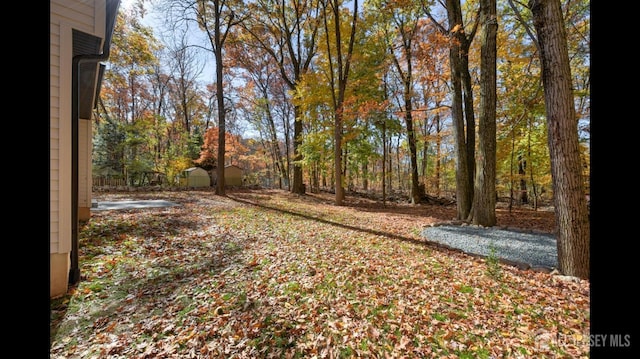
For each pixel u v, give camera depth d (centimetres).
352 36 1145
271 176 2986
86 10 307
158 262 407
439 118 1759
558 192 341
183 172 1927
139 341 226
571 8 727
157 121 1856
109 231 534
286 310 271
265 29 1617
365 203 1388
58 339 229
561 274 343
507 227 680
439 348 209
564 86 327
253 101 2189
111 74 1703
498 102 983
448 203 1398
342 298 293
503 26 964
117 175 1489
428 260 419
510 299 279
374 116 1167
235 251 468
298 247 494
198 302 290
